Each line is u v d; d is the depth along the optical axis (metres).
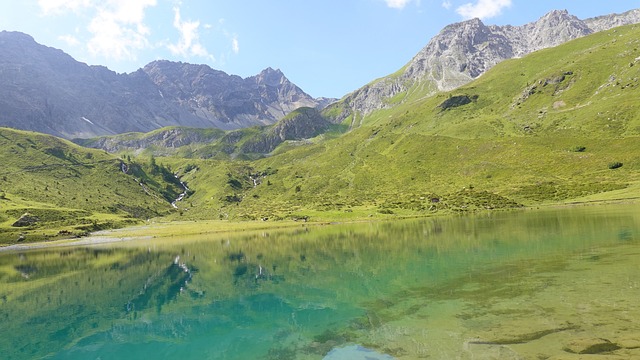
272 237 116.62
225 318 36.19
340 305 36.66
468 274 43.31
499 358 21.33
